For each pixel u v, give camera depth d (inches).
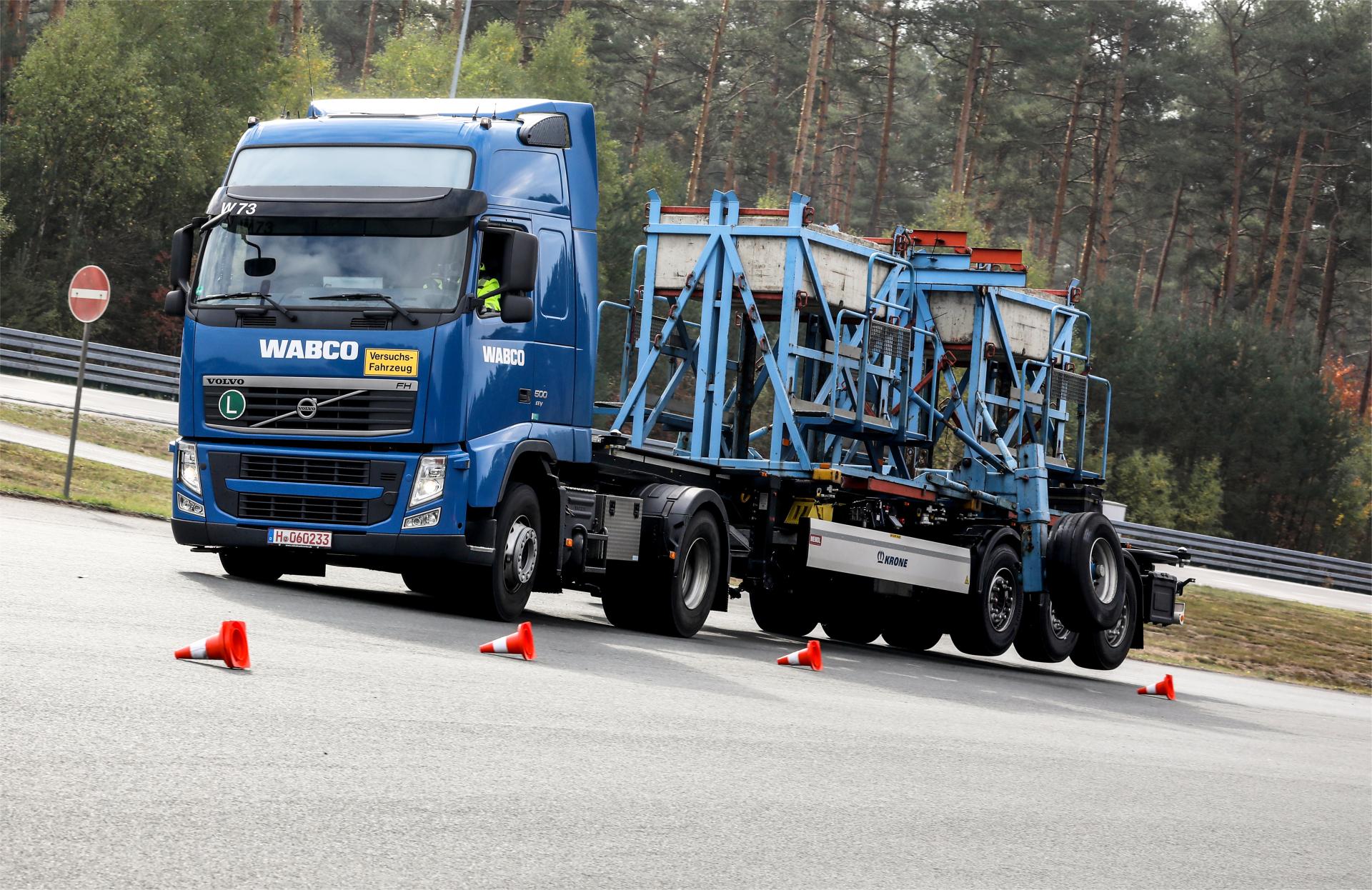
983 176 6599.4
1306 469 5231.3
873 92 6791.3
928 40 5920.3
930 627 1637.6
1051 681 1473.9
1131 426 5305.1
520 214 1059.9
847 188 7815.0
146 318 4613.7
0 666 589.9
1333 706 1733.5
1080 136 6441.9
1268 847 650.8
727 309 1357.0
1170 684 1472.7
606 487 1194.0
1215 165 6225.4
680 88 7342.5
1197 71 6161.4
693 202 5949.8
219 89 5029.5
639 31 7126.0
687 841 494.6
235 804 448.1
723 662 1060.5
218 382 1032.2
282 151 1051.9
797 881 463.8
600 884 424.8
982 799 663.1
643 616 1216.8
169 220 4744.1
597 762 601.0
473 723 634.2
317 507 1018.7
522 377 1059.9
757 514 1365.7
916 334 1537.9
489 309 1029.8
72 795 430.0
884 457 1535.4
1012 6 5787.4
